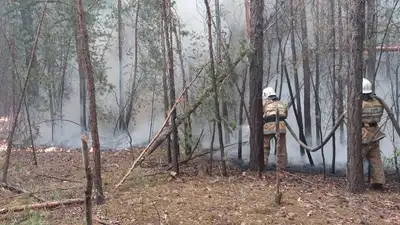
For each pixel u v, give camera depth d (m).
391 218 5.60
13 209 5.59
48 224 5.09
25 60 12.47
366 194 6.82
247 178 7.54
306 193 6.66
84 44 5.73
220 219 5.35
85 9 11.73
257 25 7.87
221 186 6.95
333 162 8.59
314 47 9.63
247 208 5.76
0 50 12.04
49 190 6.66
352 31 6.69
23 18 12.41
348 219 5.47
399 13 9.16
